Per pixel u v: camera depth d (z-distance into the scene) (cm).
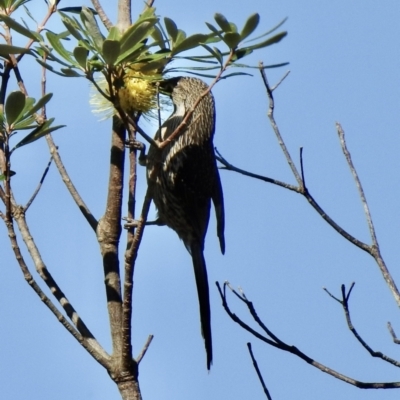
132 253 636
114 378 648
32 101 642
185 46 611
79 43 575
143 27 562
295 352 659
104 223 719
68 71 580
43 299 651
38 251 713
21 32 586
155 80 709
